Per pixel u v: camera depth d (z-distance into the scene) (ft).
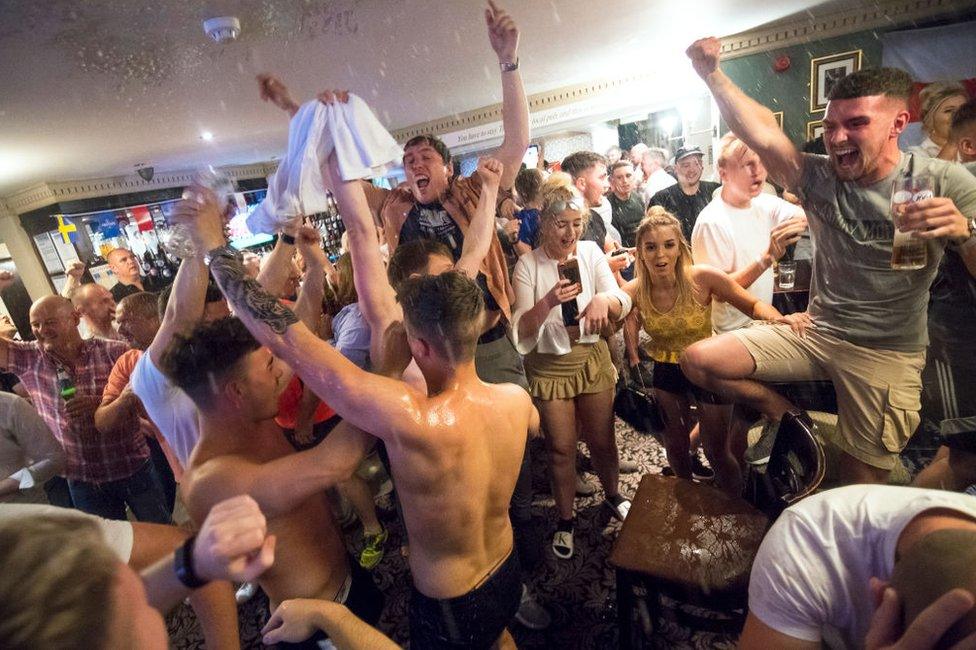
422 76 13.05
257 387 3.02
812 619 2.32
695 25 13.24
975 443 4.10
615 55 15.40
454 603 3.53
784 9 13.48
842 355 4.53
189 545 1.95
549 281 6.06
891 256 3.98
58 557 1.22
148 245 20.97
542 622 5.54
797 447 4.11
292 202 3.51
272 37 7.20
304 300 4.91
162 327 4.10
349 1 6.63
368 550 6.87
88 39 6.05
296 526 3.26
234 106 12.03
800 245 10.43
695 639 5.22
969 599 1.40
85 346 6.73
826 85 15.55
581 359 6.19
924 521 1.99
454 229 5.82
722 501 4.80
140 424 6.73
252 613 6.44
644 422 7.07
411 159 5.61
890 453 4.57
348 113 3.34
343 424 2.95
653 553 4.33
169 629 6.40
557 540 6.58
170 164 19.74
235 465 2.86
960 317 4.93
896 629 1.71
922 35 14.15
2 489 5.50
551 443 6.41
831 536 2.29
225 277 2.75
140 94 9.25
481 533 3.56
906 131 14.48
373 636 2.62
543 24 10.35
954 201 3.73
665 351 6.45
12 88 7.56
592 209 10.18
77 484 6.59
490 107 21.53
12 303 19.80
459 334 3.03
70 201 18.54
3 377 10.42
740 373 5.06
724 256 7.45
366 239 3.52
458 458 3.15
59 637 1.13
